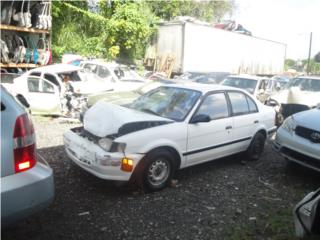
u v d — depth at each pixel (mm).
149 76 17047
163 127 4836
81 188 4828
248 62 23219
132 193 4766
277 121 9352
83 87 9945
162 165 4871
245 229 4012
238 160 6641
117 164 4414
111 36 20109
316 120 5613
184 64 18391
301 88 11555
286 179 5754
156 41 20016
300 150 5516
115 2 20359
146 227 3934
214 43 19828
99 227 3865
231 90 6078
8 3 13375
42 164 3166
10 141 2824
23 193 2830
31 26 14438
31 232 3658
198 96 5477
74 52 18984
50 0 14898
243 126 6082
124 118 4758
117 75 12398
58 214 4078
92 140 4820
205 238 3787
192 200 4703
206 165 6250
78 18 19781
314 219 3285
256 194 5066
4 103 2930
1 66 13070
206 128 5348
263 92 11727
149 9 23422
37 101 9312
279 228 4031
